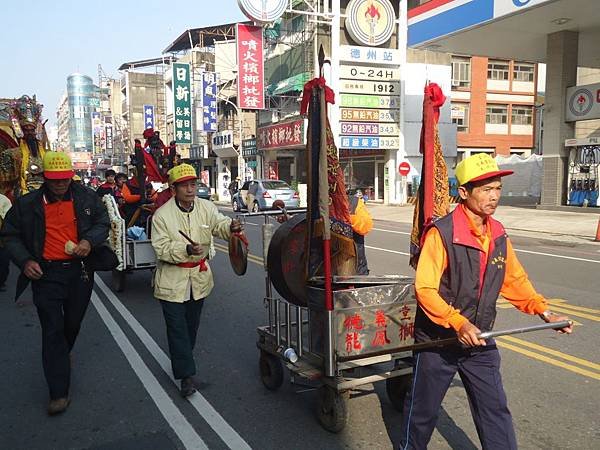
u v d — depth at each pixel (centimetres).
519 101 3300
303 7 2686
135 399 415
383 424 362
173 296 405
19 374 477
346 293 332
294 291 390
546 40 1959
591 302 680
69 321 405
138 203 855
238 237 409
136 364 491
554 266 938
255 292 776
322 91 326
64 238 384
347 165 2983
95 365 491
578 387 414
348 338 333
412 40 1998
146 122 4797
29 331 609
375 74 2536
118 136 6656
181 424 371
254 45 2733
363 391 409
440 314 242
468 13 1722
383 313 341
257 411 388
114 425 372
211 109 3575
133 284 865
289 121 2825
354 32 2512
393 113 2584
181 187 406
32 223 377
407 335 350
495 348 261
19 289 391
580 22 1736
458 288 250
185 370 410
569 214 1738
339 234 381
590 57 2236
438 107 312
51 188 376
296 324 366
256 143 3266
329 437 346
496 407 256
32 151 879
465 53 2159
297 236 390
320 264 359
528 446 328
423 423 268
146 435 357
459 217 253
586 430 347
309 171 340
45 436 359
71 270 389
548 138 1934
